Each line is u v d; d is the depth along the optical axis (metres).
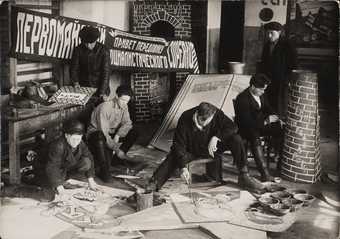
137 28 7.05
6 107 5.01
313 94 5.42
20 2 5.74
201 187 5.24
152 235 4.17
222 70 7.42
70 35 6.12
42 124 5.02
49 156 4.70
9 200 4.67
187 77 6.98
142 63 6.91
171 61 7.12
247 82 6.76
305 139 5.45
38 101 5.25
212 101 6.59
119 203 4.75
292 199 4.92
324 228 4.36
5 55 5.61
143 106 7.12
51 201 4.71
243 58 7.35
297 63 6.40
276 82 6.35
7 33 5.61
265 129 5.62
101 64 6.20
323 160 5.94
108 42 6.53
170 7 7.10
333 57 6.29
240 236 4.14
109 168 5.39
